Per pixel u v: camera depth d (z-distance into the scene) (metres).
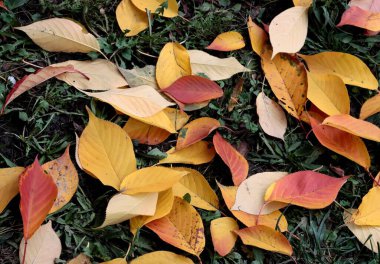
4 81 0.84
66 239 0.80
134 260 0.78
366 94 0.94
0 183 0.78
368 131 0.85
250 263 0.84
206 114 0.89
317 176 0.84
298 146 0.90
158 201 0.80
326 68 0.92
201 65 0.89
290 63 0.90
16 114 0.83
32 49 0.87
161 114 0.84
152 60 0.90
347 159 0.91
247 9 0.96
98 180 0.83
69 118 0.85
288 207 0.87
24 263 0.76
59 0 0.90
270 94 0.92
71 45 0.86
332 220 0.88
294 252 0.85
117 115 0.86
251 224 0.83
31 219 0.75
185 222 0.81
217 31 0.94
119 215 0.77
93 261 0.79
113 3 0.91
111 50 0.88
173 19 0.92
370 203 0.86
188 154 0.86
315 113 0.91
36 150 0.82
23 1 0.88
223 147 0.85
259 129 0.90
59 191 0.79
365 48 0.96
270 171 0.89
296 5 0.95
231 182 0.87
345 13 0.92
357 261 0.86
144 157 0.85
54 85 0.85
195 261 0.82
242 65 0.92
